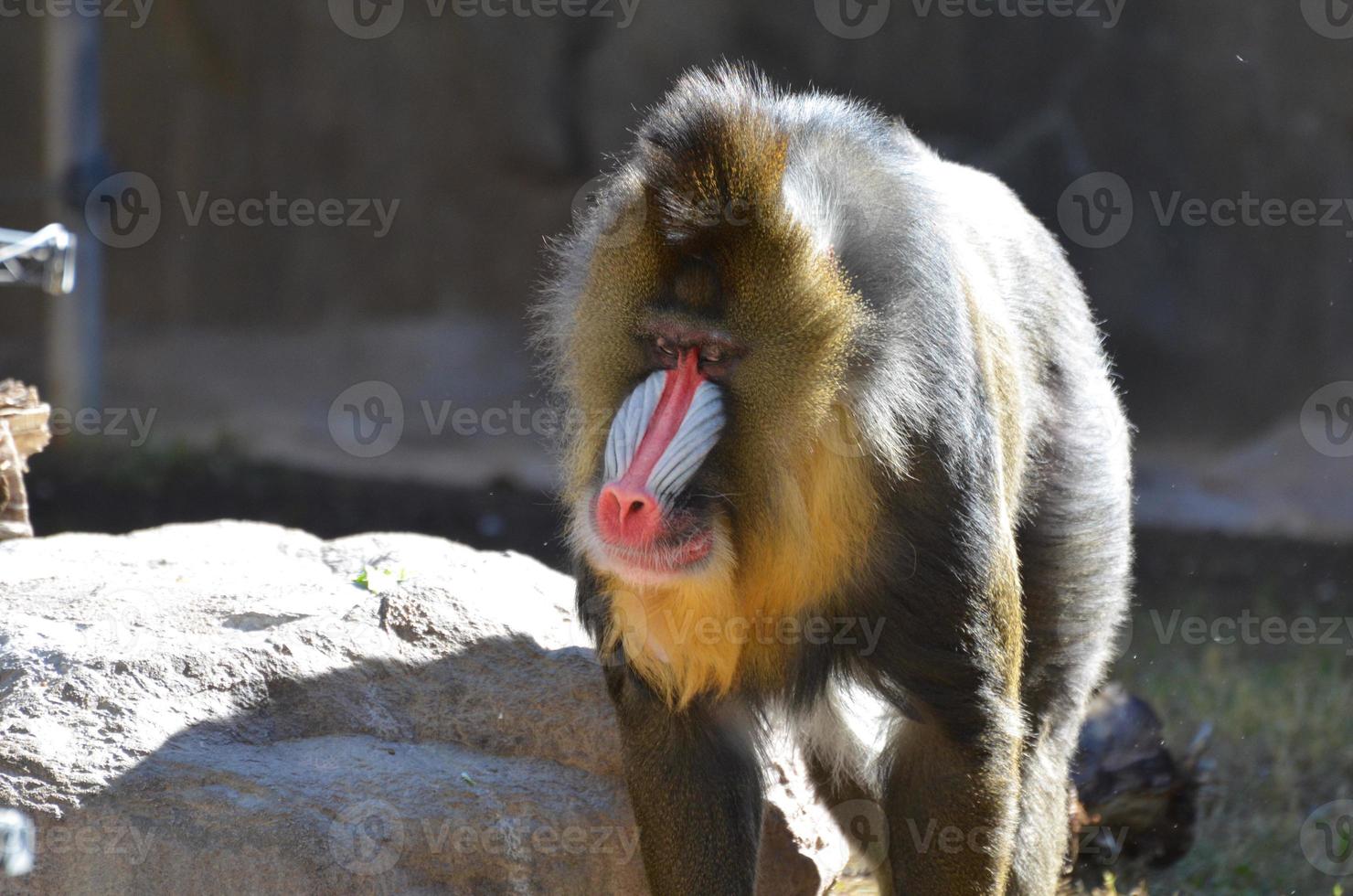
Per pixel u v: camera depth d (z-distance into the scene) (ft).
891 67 131.13
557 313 25.63
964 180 32.24
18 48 126.52
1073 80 129.18
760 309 22.99
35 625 29.22
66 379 89.40
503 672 29.81
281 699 28.22
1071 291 33.96
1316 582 75.10
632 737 26.40
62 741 25.95
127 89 133.59
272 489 80.59
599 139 136.67
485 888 26.45
